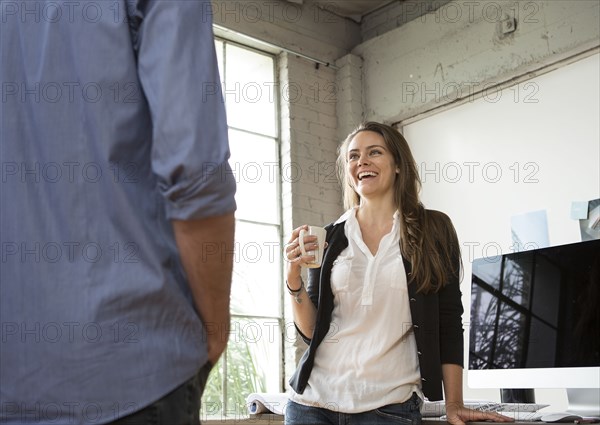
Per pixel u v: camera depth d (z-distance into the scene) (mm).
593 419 1774
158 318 864
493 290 2127
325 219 4914
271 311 4602
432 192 4652
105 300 844
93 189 879
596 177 3920
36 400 851
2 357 862
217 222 862
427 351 1884
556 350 1941
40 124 908
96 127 885
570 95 4094
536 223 3102
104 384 836
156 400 843
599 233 2891
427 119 4793
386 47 5051
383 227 2055
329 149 5051
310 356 1926
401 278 1919
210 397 4191
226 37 4777
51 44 924
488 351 2092
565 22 4094
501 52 4371
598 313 1884
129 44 906
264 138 4840
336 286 1964
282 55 4988
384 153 2092
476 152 4477
